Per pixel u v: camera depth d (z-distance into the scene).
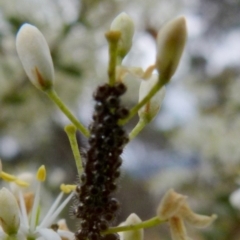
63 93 0.22
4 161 0.24
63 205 0.07
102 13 0.20
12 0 0.19
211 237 0.18
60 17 0.20
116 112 0.06
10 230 0.07
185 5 0.24
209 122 0.23
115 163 0.06
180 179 0.21
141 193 0.28
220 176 0.20
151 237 0.22
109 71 0.06
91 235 0.06
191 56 0.27
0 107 0.20
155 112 0.07
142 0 0.21
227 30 0.28
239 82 0.24
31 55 0.07
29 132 0.23
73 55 0.20
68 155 0.25
